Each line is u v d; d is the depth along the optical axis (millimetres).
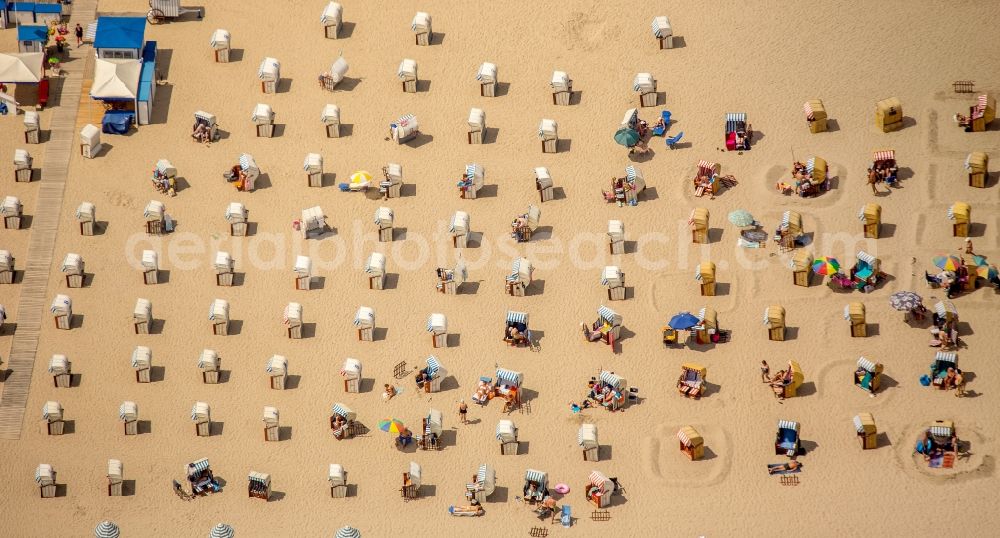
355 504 179000
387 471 182000
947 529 174000
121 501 179500
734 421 184625
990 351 188750
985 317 192125
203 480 179875
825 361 189500
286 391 189375
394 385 189750
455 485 180500
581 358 191375
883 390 186375
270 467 182625
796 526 175375
